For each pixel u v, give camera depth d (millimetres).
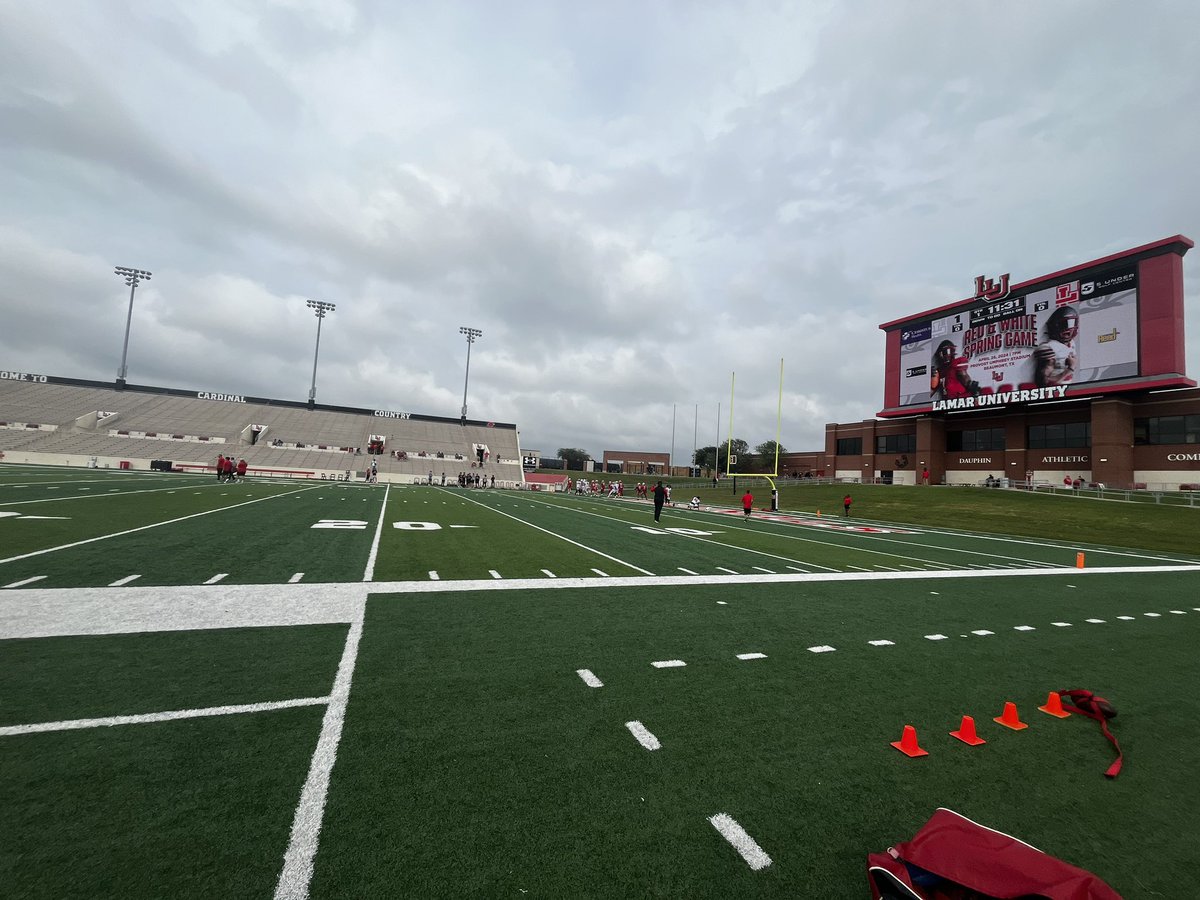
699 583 8508
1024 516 25141
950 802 2826
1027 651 5625
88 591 6180
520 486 59500
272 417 63594
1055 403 36656
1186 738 3736
